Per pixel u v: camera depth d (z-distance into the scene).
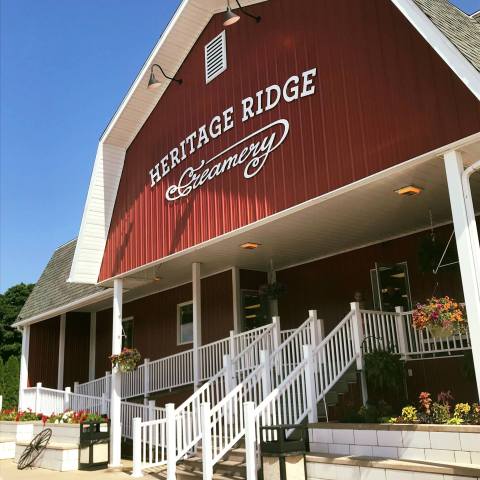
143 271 13.34
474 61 6.84
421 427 7.04
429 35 7.25
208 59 11.52
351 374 9.89
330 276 13.77
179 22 11.59
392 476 6.75
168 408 9.72
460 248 6.75
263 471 7.82
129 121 13.22
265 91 9.97
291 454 7.66
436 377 10.30
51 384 20.48
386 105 7.89
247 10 10.76
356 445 7.69
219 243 12.43
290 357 10.97
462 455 6.61
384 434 7.41
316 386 9.21
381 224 11.23
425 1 8.07
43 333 20.75
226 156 10.55
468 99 6.89
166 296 18.12
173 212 11.70
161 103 12.73
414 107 7.51
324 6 9.20
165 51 12.04
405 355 10.49
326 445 8.05
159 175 12.38
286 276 15.05
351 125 8.34
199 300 14.25
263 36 10.27
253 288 15.55
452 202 6.94
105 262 13.55
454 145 6.98
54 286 19.94
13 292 38.50
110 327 20.84
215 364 13.72
